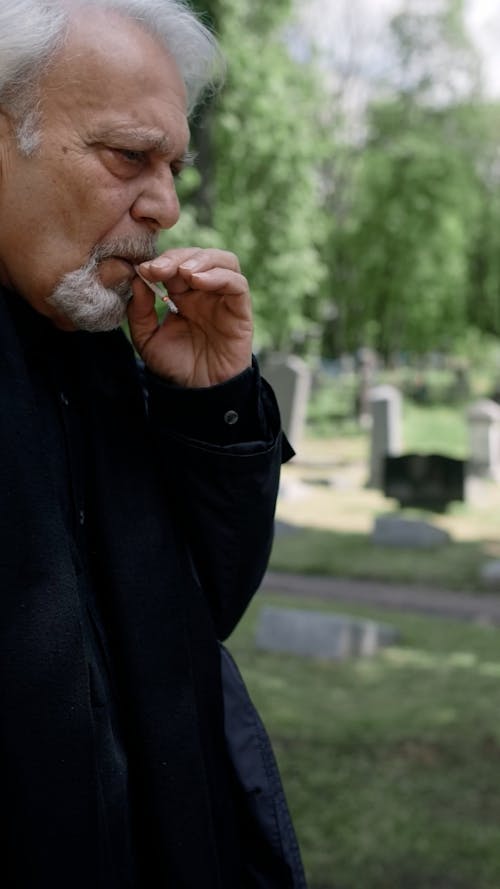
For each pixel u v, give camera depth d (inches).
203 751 44.9
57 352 44.4
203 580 48.2
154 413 46.1
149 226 41.9
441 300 1119.6
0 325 38.4
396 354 1241.4
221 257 44.3
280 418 47.8
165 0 41.8
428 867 119.4
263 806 48.6
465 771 148.8
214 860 42.9
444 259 1034.1
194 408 45.0
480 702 182.5
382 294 1037.8
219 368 46.1
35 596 36.6
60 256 40.5
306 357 1146.7
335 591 297.9
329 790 140.8
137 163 40.7
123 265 42.3
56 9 39.0
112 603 42.1
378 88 1039.0
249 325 46.1
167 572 43.3
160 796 41.6
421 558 343.3
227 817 46.9
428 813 134.2
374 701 183.0
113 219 40.4
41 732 36.1
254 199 628.7
